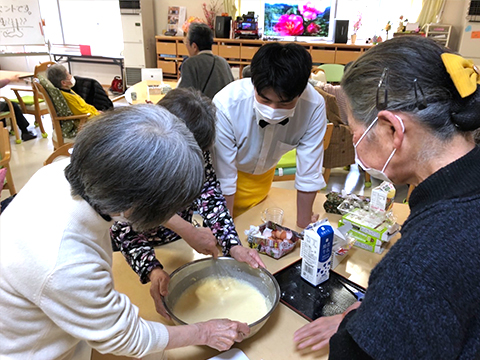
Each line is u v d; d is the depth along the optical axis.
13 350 0.67
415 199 0.58
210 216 1.25
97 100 4.50
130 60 6.53
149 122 0.60
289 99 1.16
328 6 5.73
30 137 4.69
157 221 0.62
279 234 1.28
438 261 0.48
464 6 5.25
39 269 0.59
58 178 0.67
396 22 5.74
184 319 0.97
